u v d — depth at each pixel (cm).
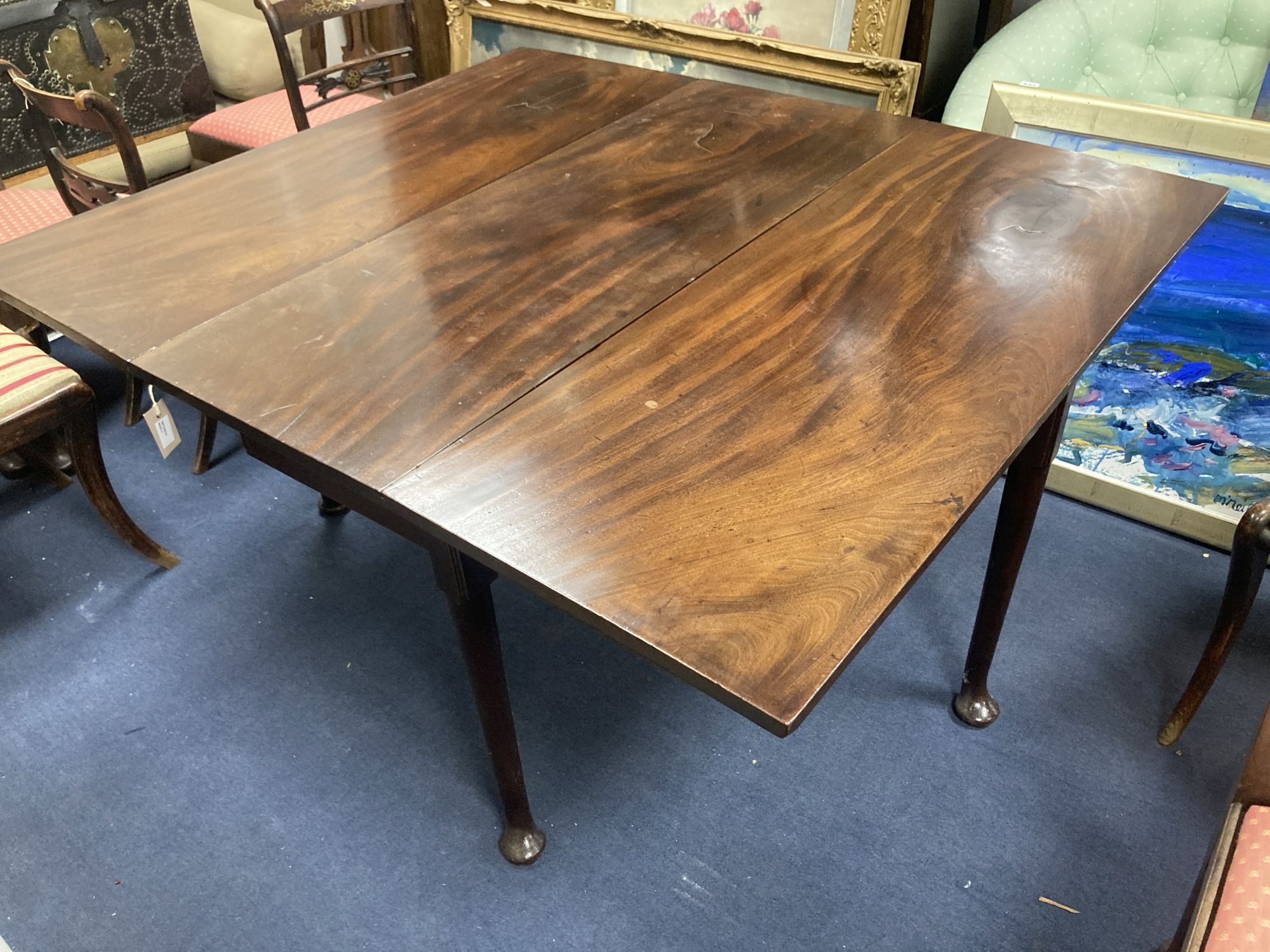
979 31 284
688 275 117
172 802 150
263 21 311
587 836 145
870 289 114
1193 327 172
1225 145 157
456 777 154
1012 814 147
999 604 144
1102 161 140
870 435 93
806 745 157
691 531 83
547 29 254
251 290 117
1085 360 102
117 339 109
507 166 144
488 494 87
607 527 84
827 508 85
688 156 145
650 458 91
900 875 140
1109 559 187
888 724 160
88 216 134
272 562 191
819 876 140
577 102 164
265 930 135
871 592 77
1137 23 226
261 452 108
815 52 213
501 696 122
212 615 180
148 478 210
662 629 75
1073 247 120
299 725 161
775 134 151
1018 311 109
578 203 134
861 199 132
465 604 109
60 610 181
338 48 335
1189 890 137
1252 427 176
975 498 86
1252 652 170
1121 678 166
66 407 162
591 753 157
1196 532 188
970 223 126
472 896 139
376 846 145
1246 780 100
